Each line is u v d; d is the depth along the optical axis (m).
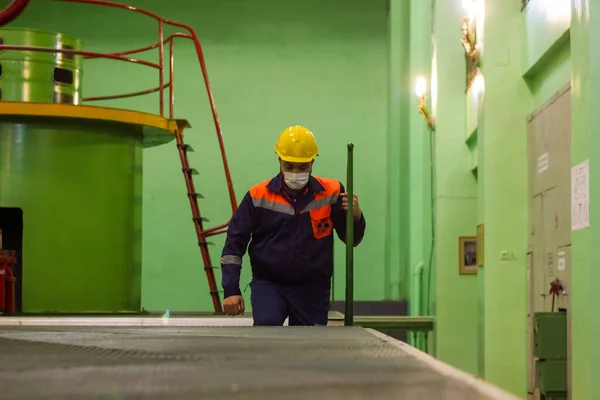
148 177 14.66
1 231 8.78
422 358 2.80
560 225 7.93
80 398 1.91
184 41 14.95
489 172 9.40
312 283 5.92
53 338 3.80
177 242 14.60
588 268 6.05
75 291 9.14
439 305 11.47
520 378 9.29
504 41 9.41
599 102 6.06
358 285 14.62
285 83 14.91
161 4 14.99
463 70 11.62
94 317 7.61
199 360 2.78
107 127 9.39
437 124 11.67
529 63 8.98
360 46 14.95
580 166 6.27
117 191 9.42
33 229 9.07
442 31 11.69
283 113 14.87
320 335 3.96
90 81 14.86
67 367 2.57
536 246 8.90
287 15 15.01
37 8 14.91
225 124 14.84
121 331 4.30
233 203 9.79
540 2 8.46
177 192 14.66
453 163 11.62
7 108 8.84
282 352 3.08
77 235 9.18
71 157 9.20
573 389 6.33
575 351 6.31
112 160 9.40
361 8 15.02
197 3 15.01
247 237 5.88
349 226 5.42
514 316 9.34
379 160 14.78
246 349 3.21
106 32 14.93
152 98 14.91
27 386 2.13
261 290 5.88
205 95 14.88
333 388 2.06
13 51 9.67
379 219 14.70
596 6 6.10
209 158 14.77
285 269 5.82
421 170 13.34
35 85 9.69
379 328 11.54
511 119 9.38
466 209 11.58
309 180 5.86
